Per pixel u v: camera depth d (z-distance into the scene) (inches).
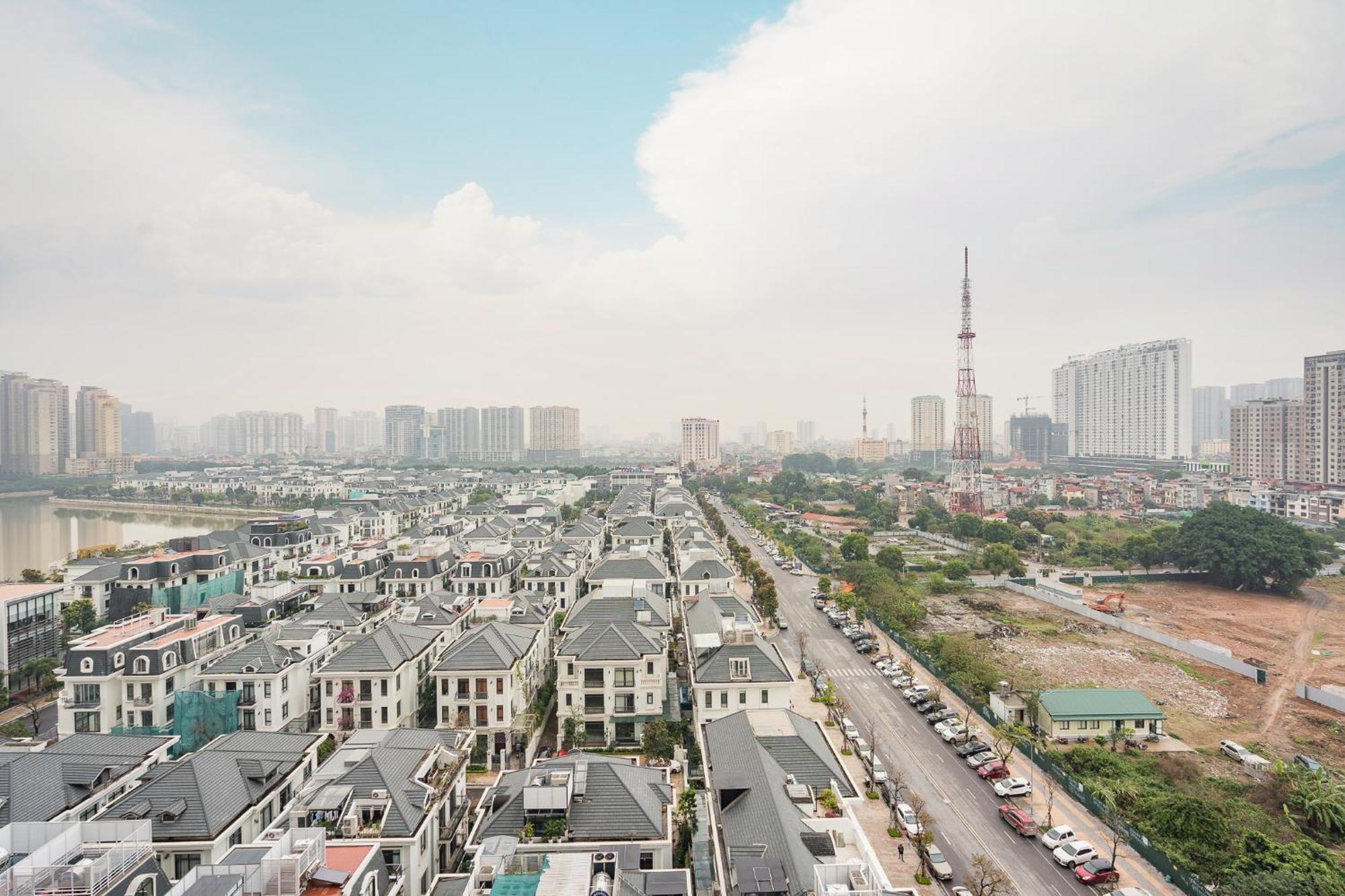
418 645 4483.3
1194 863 3026.6
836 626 6884.8
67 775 2736.2
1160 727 4571.9
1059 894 2935.5
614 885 1919.3
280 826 2504.9
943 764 4109.3
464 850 2546.8
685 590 6195.9
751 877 1894.7
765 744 2733.8
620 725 4089.6
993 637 6727.4
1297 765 3954.2
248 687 4141.2
